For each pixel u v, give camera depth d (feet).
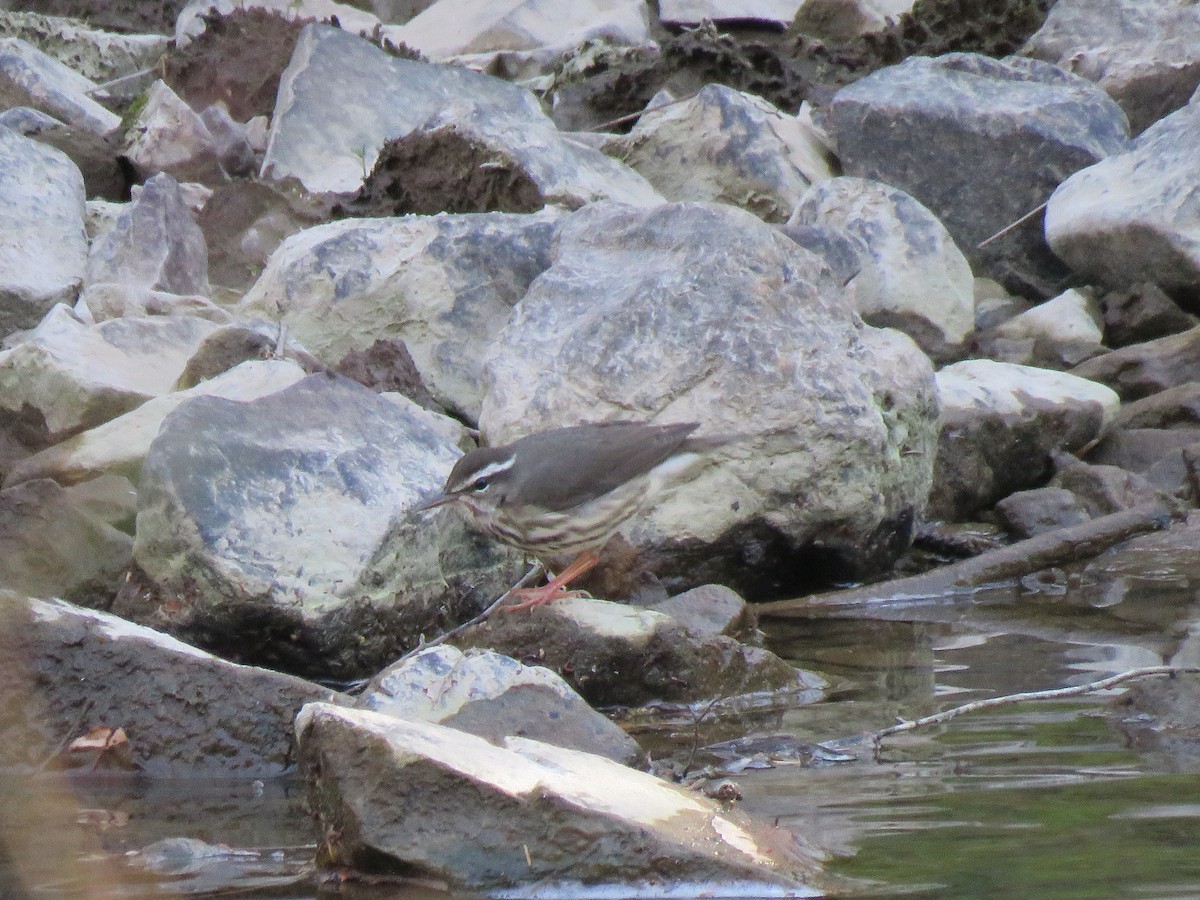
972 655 55.26
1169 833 36.40
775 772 43.19
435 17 132.57
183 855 38.47
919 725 45.80
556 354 65.16
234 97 116.57
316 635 52.54
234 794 44.32
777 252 66.64
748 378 62.54
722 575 63.46
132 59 130.41
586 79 116.78
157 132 103.04
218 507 53.06
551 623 51.85
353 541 53.62
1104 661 53.31
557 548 55.42
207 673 46.91
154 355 70.44
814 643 57.98
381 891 35.86
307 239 79.77
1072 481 72.43
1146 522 69.41
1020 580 65.72
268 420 56.44
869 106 97.25
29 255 82.43
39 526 54.90
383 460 56.80
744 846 36.22
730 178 96.02
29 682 46.26
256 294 79.71
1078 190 89.76
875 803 39.70
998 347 85.61
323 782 37.76
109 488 59.26
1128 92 107.96
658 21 135.74
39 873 37.01
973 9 118.62
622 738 44.34
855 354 65.72
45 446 66.44
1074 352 84.79
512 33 126.21
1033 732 45.88
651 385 62.69
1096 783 40.50
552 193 87.86
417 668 45.98
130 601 53.36
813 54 119.14
